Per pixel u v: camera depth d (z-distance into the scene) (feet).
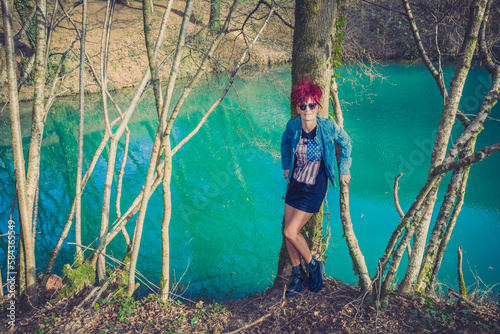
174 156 33.22
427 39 53.06
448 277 16.03
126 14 59.82
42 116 11.66
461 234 19.30
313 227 11.80
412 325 9.55
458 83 10.02
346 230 10.96
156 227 22.45
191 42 15.01
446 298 10.50
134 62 53.98
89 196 26.37
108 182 12.42
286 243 10.99
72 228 22.06
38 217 23.38
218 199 26.05
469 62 9.89
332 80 11.80
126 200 25.72
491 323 9.60
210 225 22.68
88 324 10.19
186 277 17.35
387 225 20.94
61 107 45.47
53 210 24.32
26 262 11.39
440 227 11.16
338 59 11.39
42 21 10.94
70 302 11.49
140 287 15.76
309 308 10.46
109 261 18.30
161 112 9.58
